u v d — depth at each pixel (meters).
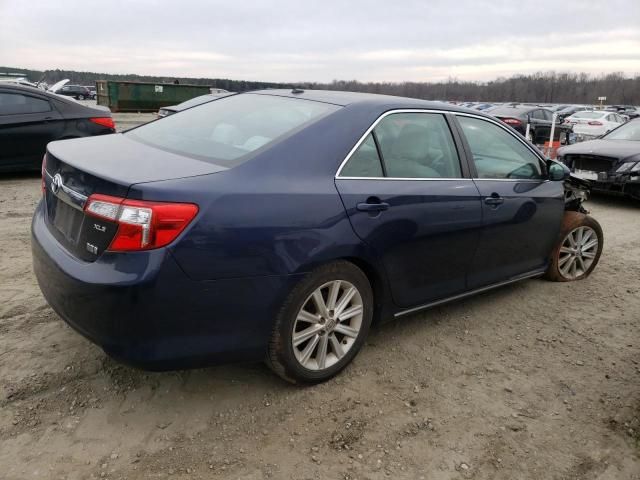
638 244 6.41
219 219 2.43
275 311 2.68
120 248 2.32
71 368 3.06
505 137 4.10
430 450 2.61
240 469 2.41
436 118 3.60
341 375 3.18
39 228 2.92
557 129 18.83
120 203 2.33
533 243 4.29
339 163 2.92
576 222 4.75
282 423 2.73
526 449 2.66
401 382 3.16
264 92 3.68
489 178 3.83
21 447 2.45
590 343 3.79
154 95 31.36
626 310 4.39
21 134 8.13
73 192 2.60
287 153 2.78
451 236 3.48
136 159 2.75
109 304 2.32
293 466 2.45
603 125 20.25
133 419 2.69
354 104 3.20
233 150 2.84
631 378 3.36
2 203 6.68
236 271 2.49
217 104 3.71
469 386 3.17
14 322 3.53
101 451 2.47
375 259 3.05
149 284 2.29
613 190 8.48
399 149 3.28
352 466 2.47
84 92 48.12
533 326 4.00
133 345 2.38
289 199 2.65
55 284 2.54
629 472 2.55
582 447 2.70
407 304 3.42
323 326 2.94
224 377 3.08
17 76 28.30
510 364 3.45
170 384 2.98
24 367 3.04
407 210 3.16
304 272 2.72
